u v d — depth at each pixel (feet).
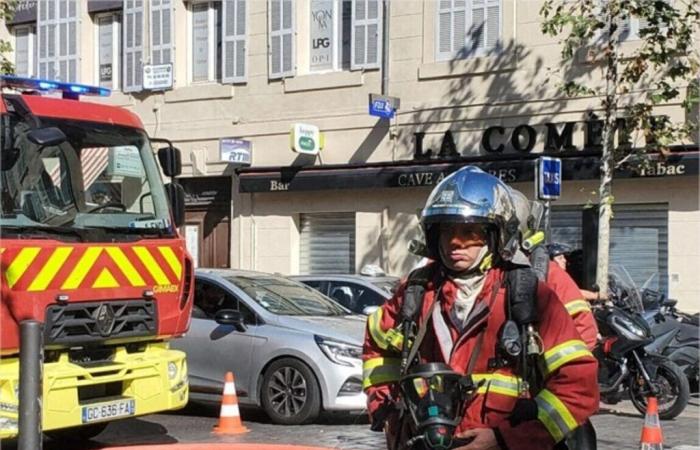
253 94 63.62
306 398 32.04
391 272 58.34
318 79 61.31
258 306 34.14
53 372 24.50
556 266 12.46
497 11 56.08
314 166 60.34
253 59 63.77
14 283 24.07
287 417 32.40
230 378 31.73
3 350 23.88
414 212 57.82
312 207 61.41
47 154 25.88
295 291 36.55
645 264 51.44
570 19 44.78
